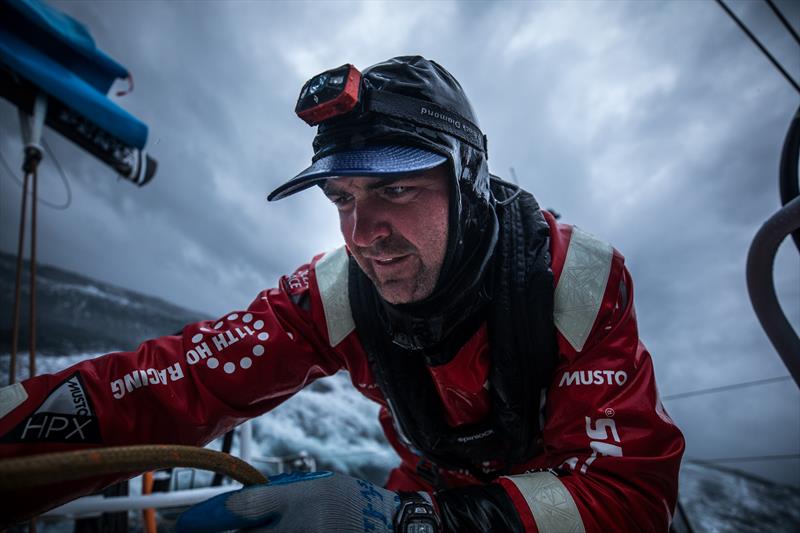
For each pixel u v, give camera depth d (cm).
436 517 54
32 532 116
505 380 78
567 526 57
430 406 87
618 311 78
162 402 77
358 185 65
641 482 62
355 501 52
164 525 173
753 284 96
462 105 76
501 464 95
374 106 65
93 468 32
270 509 48
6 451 63
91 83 257
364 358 92
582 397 71
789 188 93
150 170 280
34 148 222
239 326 87
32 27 231
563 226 86
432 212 67
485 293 76
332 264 94
